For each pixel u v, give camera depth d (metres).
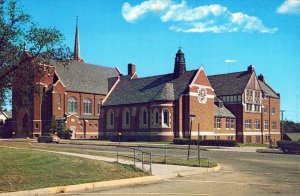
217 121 73.56
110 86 98.31
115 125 77.25
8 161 20.73
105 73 102.25
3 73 21.88
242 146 57.75
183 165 25.72
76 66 94.88
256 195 14.20
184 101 67.56
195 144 56.78
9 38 21.67
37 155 23.59
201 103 68.88
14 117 86.38
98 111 94.75
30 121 83.25
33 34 22.47
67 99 87.56
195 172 22.47
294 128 108.31
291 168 25.67
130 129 73.88
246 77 81.38
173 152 40.00
